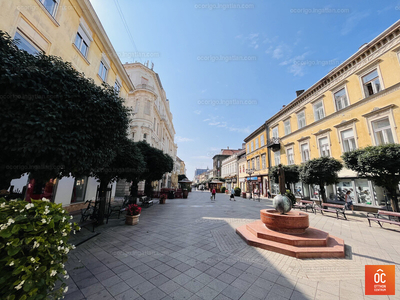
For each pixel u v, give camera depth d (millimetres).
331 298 2730
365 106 11195
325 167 10680
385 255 4363
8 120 3166
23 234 1741
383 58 10312
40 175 4020
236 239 5547
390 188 8055
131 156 7746
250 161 28688
